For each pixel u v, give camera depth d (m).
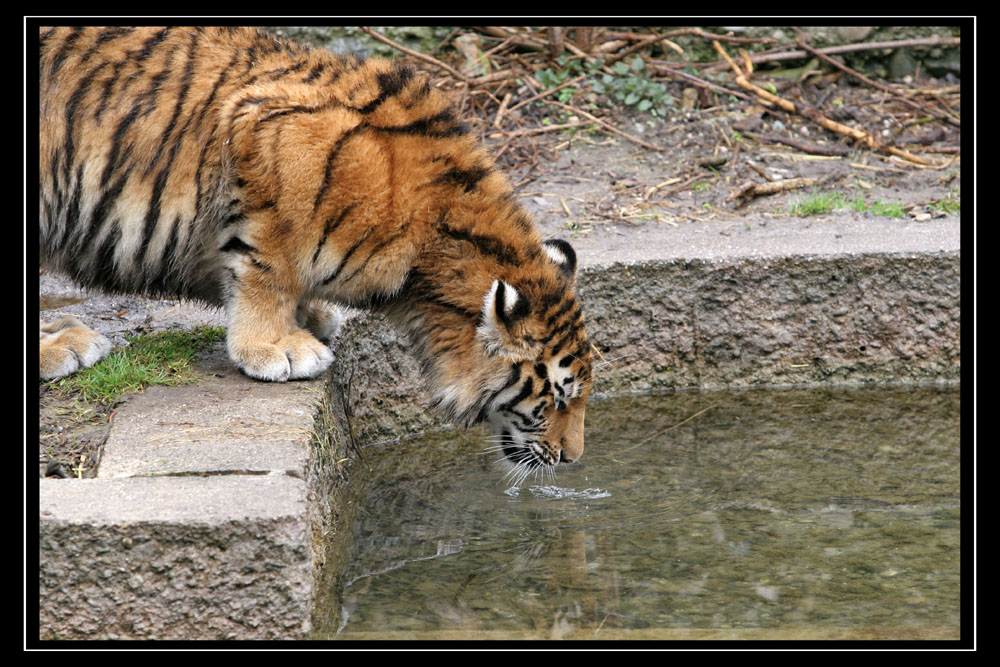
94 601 6.52
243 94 8.44
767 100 16.88
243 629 6.64
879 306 12.51
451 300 8.73
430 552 8.45
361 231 8.55
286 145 8.34
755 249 12.54
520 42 17.56
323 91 8.60
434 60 16.67
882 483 9.80
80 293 12.02
